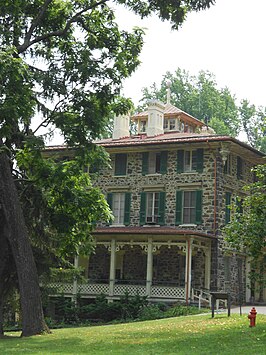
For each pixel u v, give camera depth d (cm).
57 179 2242
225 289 3753
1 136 2022
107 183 4097
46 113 2281
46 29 2464
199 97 7012
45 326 2223
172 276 3806
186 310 3203
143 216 3944
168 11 2292
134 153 4069
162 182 3944
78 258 3825
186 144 3853
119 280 3722
